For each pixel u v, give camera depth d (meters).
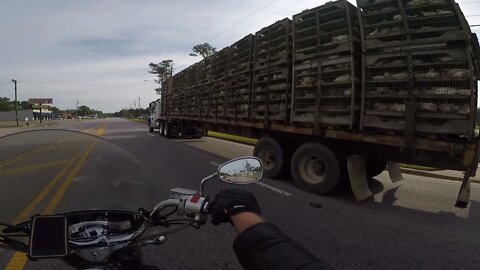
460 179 9.59
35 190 2.31
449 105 5.61
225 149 15.62
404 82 6.07
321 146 7.48
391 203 6.91
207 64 14.34
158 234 1.84
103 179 2.48
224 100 12.36
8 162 2.49
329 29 7.42
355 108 6.95
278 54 8.91
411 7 5.94
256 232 1.16
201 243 4.37
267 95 9.41
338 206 6.56
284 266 1.00
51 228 1.63
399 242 4.75
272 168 8.99
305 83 7.98
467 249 4.55
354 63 6.92
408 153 6.30
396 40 6.14
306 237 4.88
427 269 3.96
